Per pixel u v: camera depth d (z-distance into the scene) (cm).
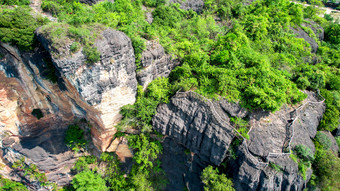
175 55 2991
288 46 3581
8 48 2372
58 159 3334
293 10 4378
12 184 3459
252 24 3578
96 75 2222
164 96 2803
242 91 2619
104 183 3253
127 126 2911
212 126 2570
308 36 4206
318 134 2922
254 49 3250
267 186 2411
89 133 3284
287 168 2428
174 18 3503
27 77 2653
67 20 2409
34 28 2189
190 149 2820
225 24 4012
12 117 2927
